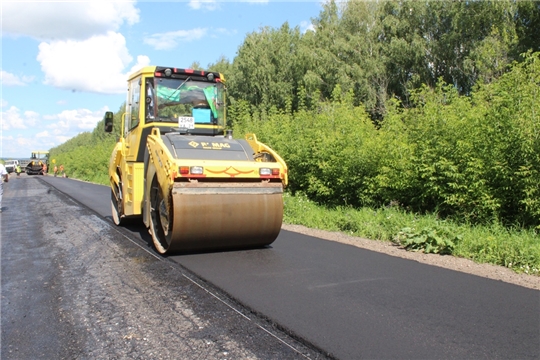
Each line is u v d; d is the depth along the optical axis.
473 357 3.29
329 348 3.46
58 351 3.58
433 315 4.09
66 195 19.25
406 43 28.52
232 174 6.45
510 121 7.75
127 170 8.65
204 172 6.27
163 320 4.17
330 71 31.52
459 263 6.07
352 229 8.94
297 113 14.70
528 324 3.87
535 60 7.84
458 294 4.67
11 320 4.27
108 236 8.66
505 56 22.11
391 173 9.85
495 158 8.03
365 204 11.05
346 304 4.40
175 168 6.14
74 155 51.69
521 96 7.70
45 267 6.31
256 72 38.88
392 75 30.44
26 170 58.69
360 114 12.53
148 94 7.91
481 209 8.30
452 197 8.52
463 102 9.30
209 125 8.24
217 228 6.40
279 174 6.82
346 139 11.54
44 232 9.41
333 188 11.95
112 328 4.02
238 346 3.59
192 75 8.20
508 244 6.39
